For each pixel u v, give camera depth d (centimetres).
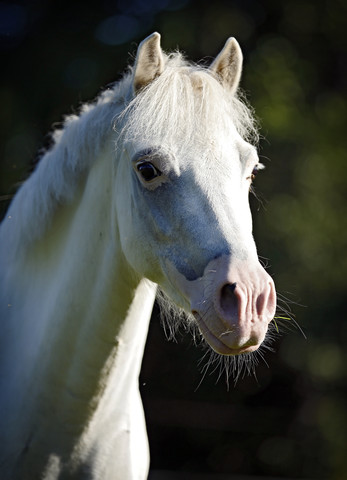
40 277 441
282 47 1398
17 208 446
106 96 436
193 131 369
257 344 336
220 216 355
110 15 1414
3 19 1455
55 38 1416
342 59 1438
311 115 1374
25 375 426
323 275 1302
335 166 1351
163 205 372
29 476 419
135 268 397
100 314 408
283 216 1290
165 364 1343
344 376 1321
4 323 448
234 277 336
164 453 1365
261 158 1314
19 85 1405
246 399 1384
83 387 411
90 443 419
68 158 428
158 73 400
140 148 374
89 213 420
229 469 1359
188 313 382
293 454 1334
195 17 1379
